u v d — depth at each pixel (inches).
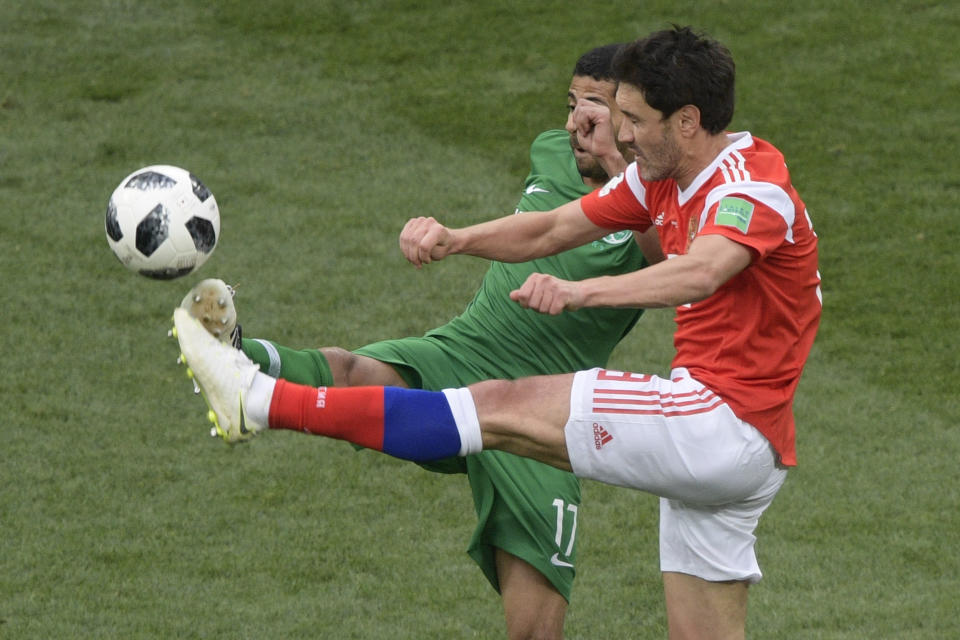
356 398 563.5
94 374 1235.9
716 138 574.6
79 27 2059.5
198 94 1875.0
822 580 953.5
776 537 1018.1
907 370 1291.8
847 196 1626.5
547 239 650.2
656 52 561.0
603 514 1061.1
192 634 858.8
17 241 1480.1
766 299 568.1
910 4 2103.8
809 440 1169.4
